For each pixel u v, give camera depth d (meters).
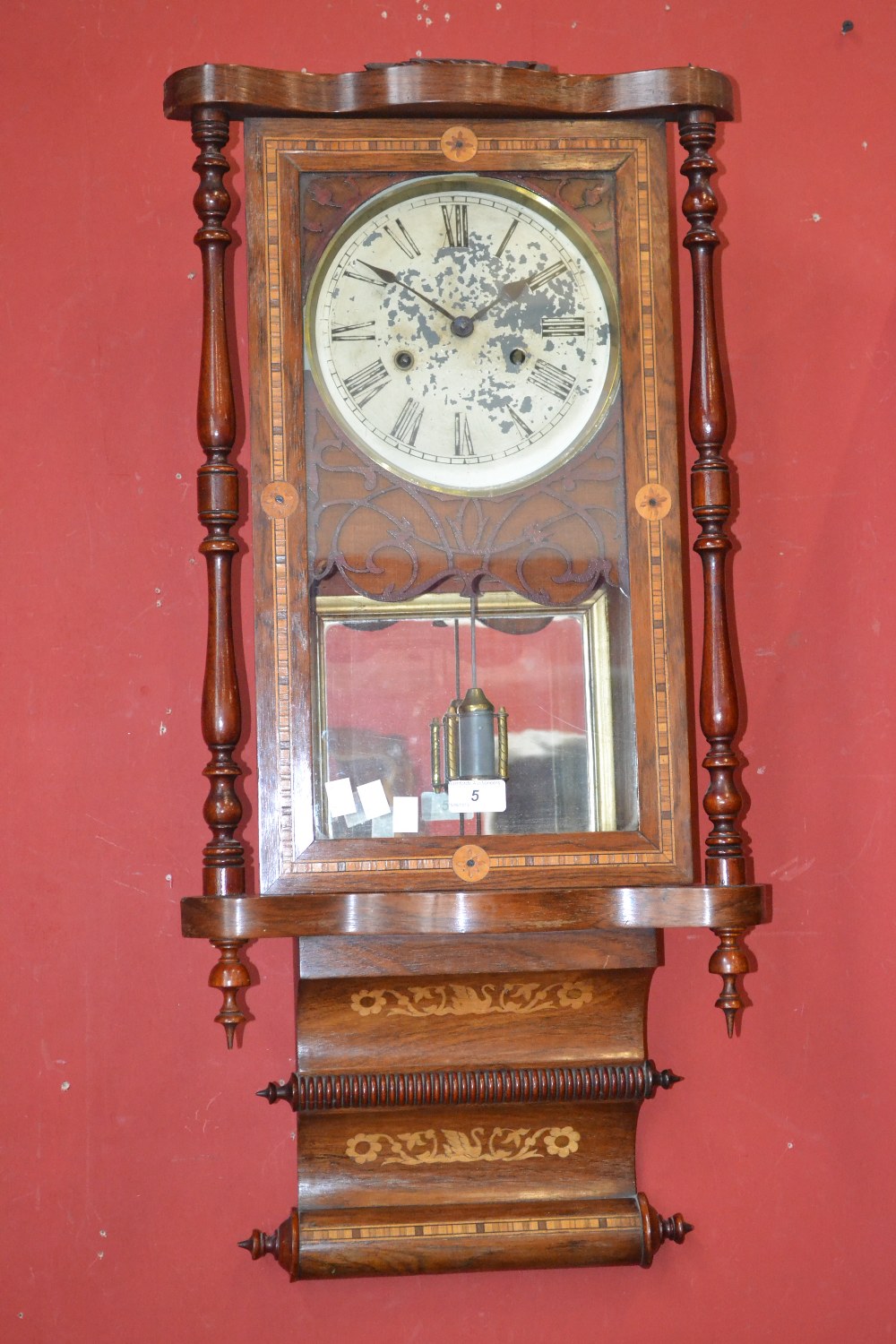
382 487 1.39
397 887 1.33
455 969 1.39
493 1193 1.47
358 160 1.40
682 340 1.63
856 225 1.64
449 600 1.38
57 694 1.54
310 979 1.39
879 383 1.63
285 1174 1.53
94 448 1.57
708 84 1.40
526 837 1.35
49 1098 1.51
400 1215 1.46
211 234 1.38
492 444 1.40
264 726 1.35
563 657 1.38
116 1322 1.50
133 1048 1.52
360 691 1.36
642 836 1.36
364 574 1.38
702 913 1.31
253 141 1.39
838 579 1.62
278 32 1.61
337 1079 1.41
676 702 1.38
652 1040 1.57
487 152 1.41
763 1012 1.58
